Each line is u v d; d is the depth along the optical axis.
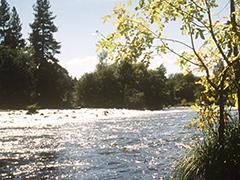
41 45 103.00
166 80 100.56
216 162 8.55
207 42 8.27
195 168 8.94
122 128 37.62
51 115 52.25
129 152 22.23
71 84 98.75
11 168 17.95
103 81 90.62
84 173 16.67
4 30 105.75
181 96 100.44
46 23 104.19
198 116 9.12
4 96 79.12
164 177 14.88
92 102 89.75
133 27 7.61
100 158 20.38
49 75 91.44
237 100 8.59
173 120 48.31
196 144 9.66
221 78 8.48
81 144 26.02
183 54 8.30
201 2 7.81
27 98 81.69
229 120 9.45
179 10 7.54
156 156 20.30
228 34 7.52
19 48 103.31
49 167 18.14
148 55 7.81
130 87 89.81
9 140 27.81
